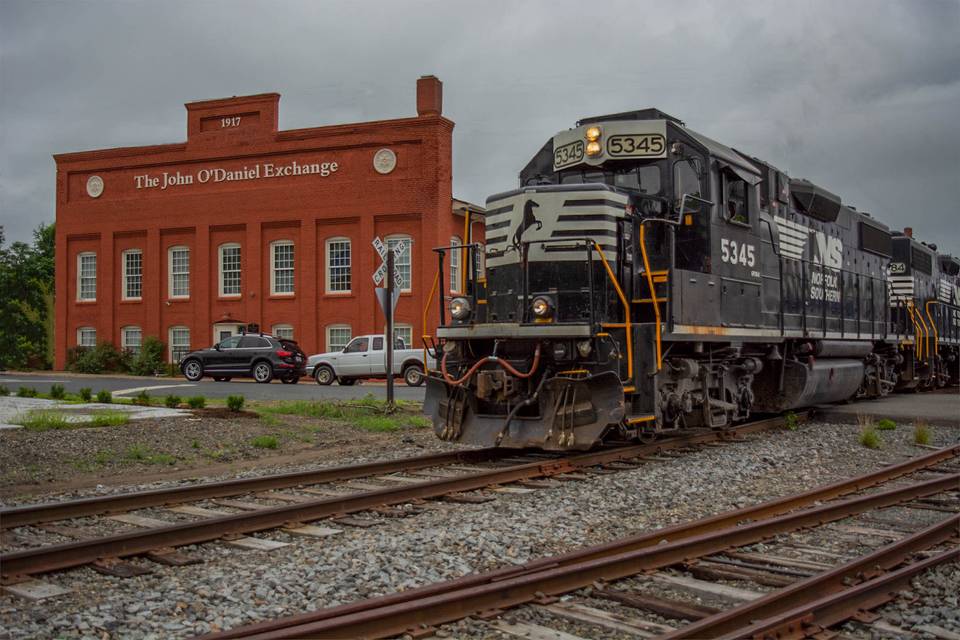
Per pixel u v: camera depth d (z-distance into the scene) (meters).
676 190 11.10
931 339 23.16
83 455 11.22
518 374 10.15
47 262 53.19
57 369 38.41
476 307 11.42
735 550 6.32
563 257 10.51
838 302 16.64
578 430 9.84
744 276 12.48
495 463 10.74
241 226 35.34
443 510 7.87
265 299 34.84
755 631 4.34
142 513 7.89
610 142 11.16
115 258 37.62
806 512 7.16
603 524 7.29
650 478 9.31
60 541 6.88
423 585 5.45
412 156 32.75
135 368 35.78
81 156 37.91
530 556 6.22
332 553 6.17
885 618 4.88
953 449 11.61
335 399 19.80
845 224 17.69
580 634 4.66
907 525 7.30
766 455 11.09
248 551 6.45
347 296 33.56
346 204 33.47
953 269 27.16
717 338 11.50
